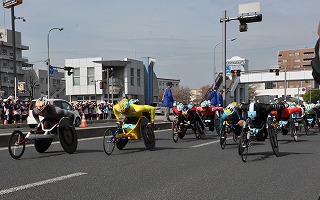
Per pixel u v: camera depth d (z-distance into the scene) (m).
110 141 8.46
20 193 4.90
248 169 6.80
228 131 9.76
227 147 10.08
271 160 7.88
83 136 12.55
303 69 49.19
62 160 7.62
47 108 8.02
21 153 7.96
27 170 6.48
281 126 11.95
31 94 75.00
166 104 17.14
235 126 9.56
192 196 4.86
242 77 50.25
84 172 6.35
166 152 8.98
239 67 53.16
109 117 31.73
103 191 5.06
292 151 9.38
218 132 13.46
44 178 5.83
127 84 53.16
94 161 7.53
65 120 8.34
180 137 11.75
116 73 53.62
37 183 5.46
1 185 5.33
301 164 7.38
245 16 18.45
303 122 14.01
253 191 5.15
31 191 5.02
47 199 4.63
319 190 5.23
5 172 6.29
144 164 7.23
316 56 2.21
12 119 22.02
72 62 53.47
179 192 5.06
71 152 8.59
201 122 11.98
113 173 6.30
